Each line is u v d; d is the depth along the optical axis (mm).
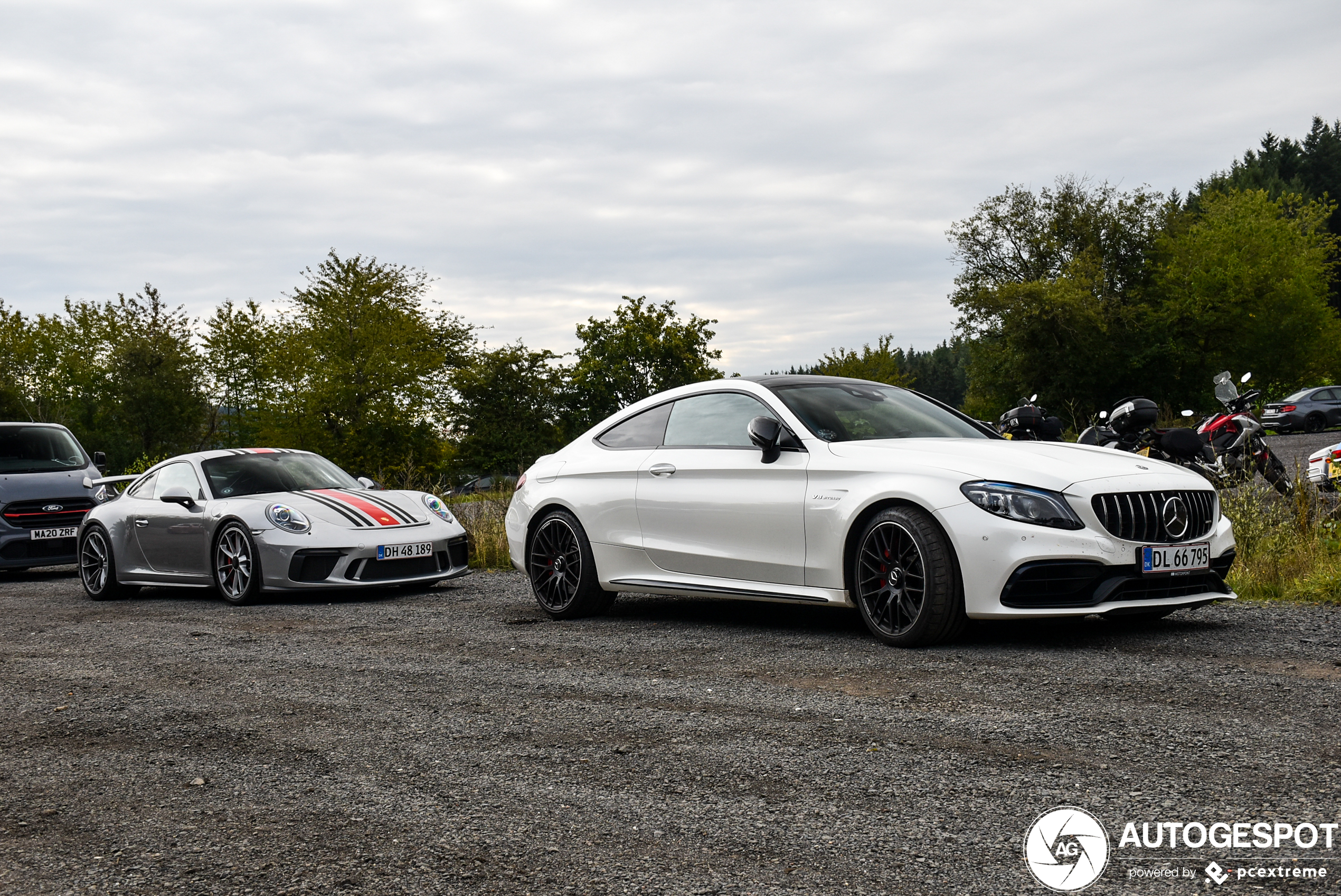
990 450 4773
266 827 2607
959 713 3359
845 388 5645
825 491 4828
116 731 3707
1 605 8422
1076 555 4234
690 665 4367
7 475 11273
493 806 2689
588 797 2717
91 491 11617
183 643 5684
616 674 4273
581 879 2188
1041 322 40250
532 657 4746
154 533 8273
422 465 29578
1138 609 4387
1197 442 8758
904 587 4504
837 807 2549
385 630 5871
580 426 42438
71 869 2391
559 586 6090
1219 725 3088
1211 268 42000
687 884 2129
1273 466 9367
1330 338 45781
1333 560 6152
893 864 2184
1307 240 47219
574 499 5980
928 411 5668
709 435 5531
